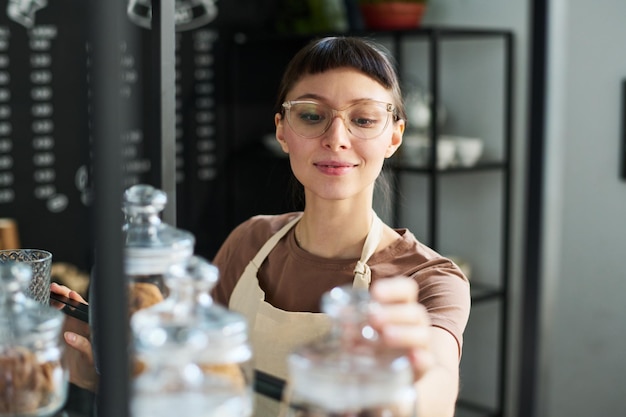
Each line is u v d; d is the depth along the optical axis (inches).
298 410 27.0
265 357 52.0
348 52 50.1
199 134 160.2
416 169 142.7
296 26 161.5
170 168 42.8
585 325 134.1
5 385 33.4
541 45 26.8
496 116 147.8
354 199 52.4
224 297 61.1
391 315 27.8
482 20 149.3
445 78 155.6
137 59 149.2
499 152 147.9
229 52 162.4
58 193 145.2
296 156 51.3
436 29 136.1
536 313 27.6
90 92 24.1
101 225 24.4
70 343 39.7
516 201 146.8
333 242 53.4
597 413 133.5
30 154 141.9
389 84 51.1
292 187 64.1
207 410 27.8
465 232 155.2
